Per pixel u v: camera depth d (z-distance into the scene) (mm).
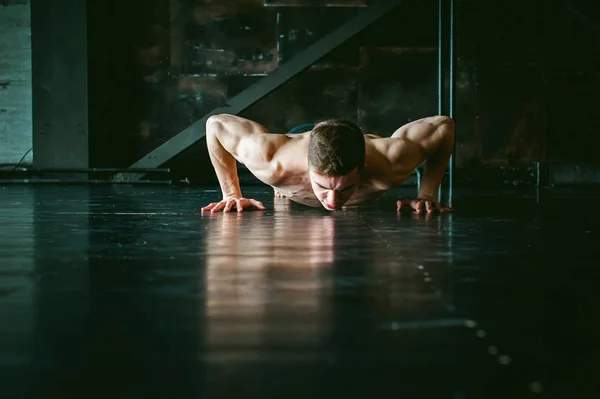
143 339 835
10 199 4035
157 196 4422
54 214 2895
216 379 685
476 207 3430
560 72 7371
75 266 1424
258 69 7297
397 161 2656
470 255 1602
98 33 6941
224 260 1512
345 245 1798
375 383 674
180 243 1837
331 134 2377
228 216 2783
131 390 652
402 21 7227
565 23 7316
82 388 658
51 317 952
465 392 649
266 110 7266
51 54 6715
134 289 1159
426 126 2824
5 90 7258
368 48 7250
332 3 7242
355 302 1051
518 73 7363
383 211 3020
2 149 7289
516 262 1484
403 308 1009
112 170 6520
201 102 7301
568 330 881
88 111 6742
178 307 1016
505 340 832
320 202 2771
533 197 4508
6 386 664
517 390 654
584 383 673
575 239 1957
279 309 1002
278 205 3412
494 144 7383
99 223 2461
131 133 7270
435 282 1235
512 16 7312
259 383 673
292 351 782
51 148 6766
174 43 7238
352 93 7281
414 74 7293
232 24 7254
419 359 752
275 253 1632
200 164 7215
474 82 7348
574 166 6785
